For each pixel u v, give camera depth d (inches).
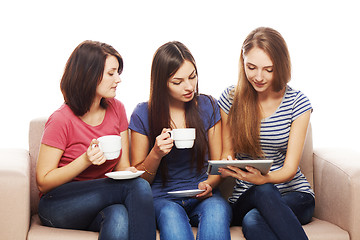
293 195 71.6
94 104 70.9
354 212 68.1
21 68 98.0
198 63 102.0
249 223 64.0
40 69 98.4
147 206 60.7
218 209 65.1
